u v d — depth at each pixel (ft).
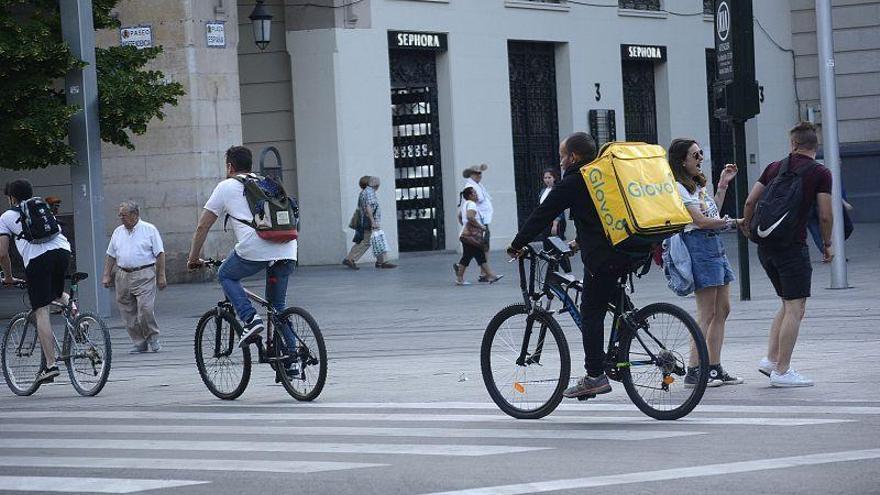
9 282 83.25
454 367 83.71
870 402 61.31
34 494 47.67
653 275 153.07
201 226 72.79
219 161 182.19
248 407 70.85
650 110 257.34
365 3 202.80
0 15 127.03
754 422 56.90
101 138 135.95
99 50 137.18
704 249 67.87
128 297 105.09
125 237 105.09
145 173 180.65
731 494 42.16
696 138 263.29
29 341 83.35
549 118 235.40
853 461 46.78
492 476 46.91
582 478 45.73
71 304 82.48
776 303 114.73
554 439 54.90
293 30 201.46
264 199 72.23
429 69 214.90
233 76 183.93
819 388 66.33
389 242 205.67
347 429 60.54
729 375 69.51
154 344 105.60
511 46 227.81
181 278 179.73
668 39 256.73
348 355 94.73
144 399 77.30
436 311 126.00
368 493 44.98
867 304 108.58
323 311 131.34
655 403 59.16
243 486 47.26
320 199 201.26
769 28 275.18
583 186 59.11
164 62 179.52
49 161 129.29
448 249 216.54
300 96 201.46
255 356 75.46
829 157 125.39
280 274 73.20
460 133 216.33
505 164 224.12
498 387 62.23
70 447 59.06
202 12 180.65
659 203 57.98
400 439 56.70
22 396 83.30
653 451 50.80
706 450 50.52
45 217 82.53
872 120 260.42
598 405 64.59
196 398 76.18
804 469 45.68
